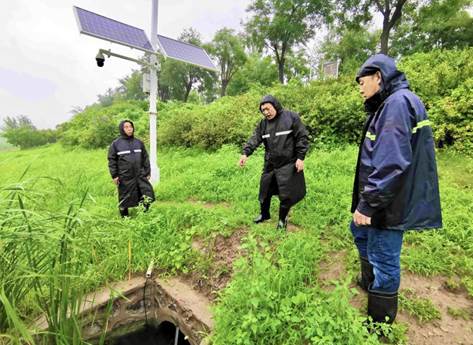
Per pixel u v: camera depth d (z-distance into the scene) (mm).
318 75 11094
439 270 2299
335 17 19172
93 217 1996
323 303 1776
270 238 2893
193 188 4992
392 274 1674
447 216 2943
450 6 16438
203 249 3109
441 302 2027
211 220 3451
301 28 20359
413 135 1512
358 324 1505
